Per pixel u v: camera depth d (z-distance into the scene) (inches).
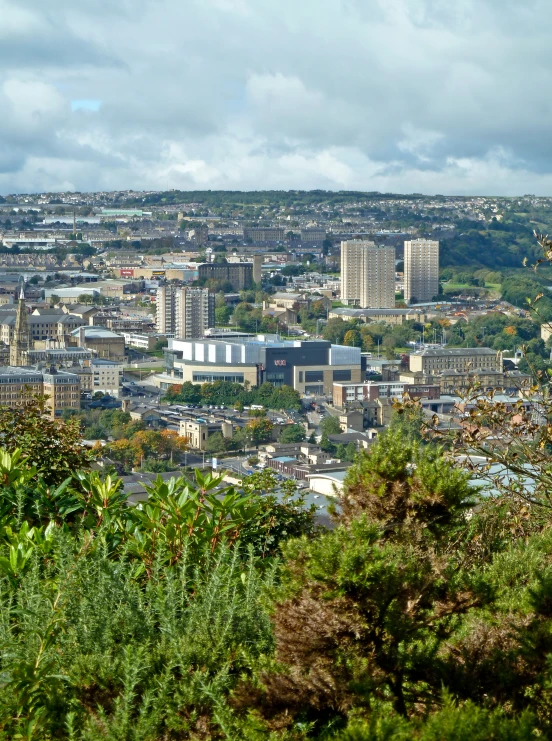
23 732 406.6
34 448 818.2
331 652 413.7
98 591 470.3
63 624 458.9
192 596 510.0
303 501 749.9
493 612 469.4
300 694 404.2
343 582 409.7
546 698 415.5
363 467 503.2
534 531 709.3
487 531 658.8
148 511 588.4
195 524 575.8
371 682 405.1
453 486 487.5
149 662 434.0
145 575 556.4
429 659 422.6
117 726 394.3
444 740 357.1
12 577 522.3
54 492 660.7
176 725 402.6
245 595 497.0
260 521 697.0
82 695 417.4
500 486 718.5
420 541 476.1
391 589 414.0
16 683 418.3
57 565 510.0
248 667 439.8
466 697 414.3
